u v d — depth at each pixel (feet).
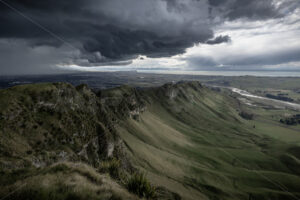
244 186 356.79
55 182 24.56
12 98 128.26
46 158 100.42
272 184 373.20
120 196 25.62
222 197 300.20
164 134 597.11
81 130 171.12
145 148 398.83
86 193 22.93
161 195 36.24
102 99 554.87
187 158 466.29
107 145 205.05
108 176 35.45
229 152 572.10
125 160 247.50
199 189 305.12
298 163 503.20
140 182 31.78
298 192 351.87
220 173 390.42
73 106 188.03
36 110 139.44
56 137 134.21
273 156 574.15
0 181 28.45
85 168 33.60
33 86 156.87
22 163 78.59
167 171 336.08
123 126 490.49
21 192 20.99
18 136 105.70
